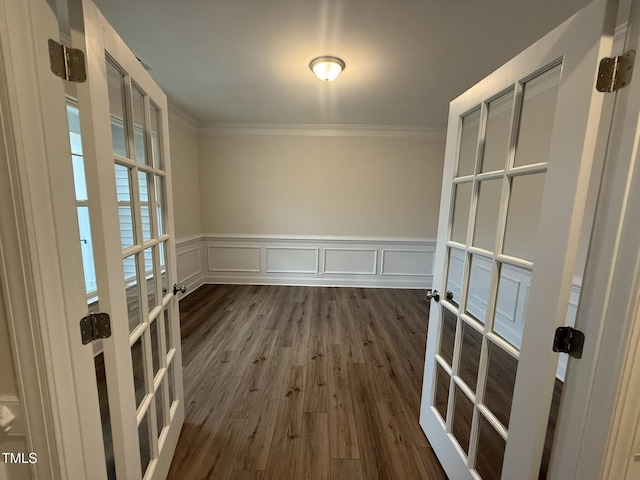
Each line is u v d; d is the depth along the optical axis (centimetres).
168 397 135
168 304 144
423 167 413
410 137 406
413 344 261
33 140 64
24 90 62
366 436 156
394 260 431
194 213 402
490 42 189
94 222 81
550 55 83
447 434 134
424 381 158
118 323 88
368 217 424
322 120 377
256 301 367
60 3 146
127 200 107
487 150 118
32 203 64
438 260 147
